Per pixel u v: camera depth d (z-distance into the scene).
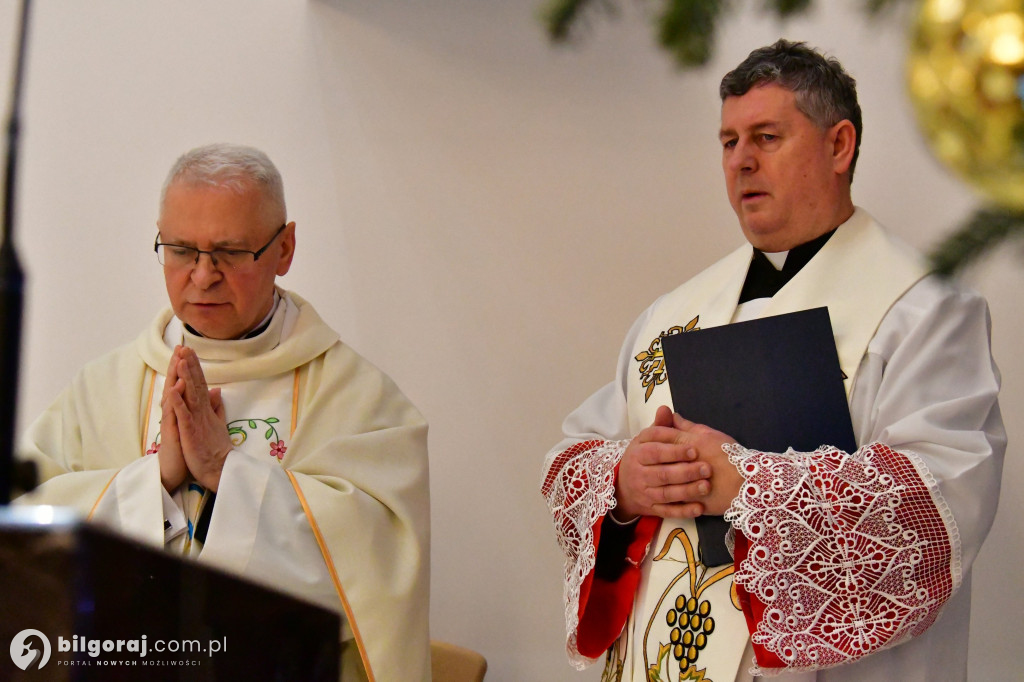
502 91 9.82
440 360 9.65
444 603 9.44
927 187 8.89
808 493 5.26
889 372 5.72
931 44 1.78
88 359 9.55
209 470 6.41
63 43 9.91
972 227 1.81
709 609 5.72
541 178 9.75
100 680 2.16
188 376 6.39
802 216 6.30
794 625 5.21
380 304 9.71
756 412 5.77
